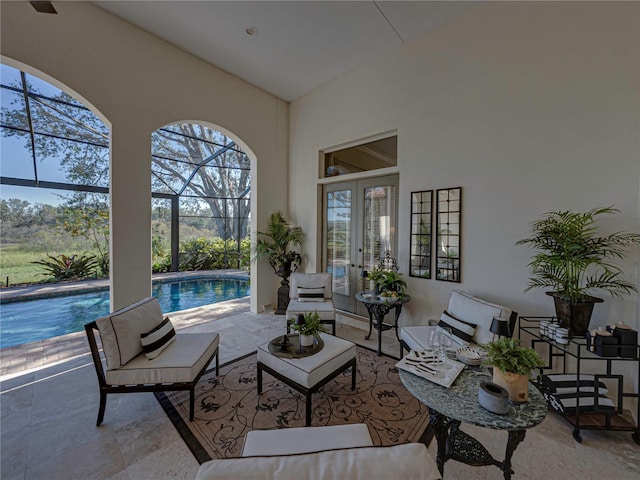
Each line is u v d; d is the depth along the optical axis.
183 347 2.36
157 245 8.34
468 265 3.09
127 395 2.37
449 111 3.22
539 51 2.62
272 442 1.21
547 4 2.58
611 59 2.28
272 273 5.02
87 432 1.93
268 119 4.89
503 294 2.85
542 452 1.78
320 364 2.11
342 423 2.05
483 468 1.67
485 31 2.95
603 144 2.32
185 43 3.63
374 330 4.04
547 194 2.59
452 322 2.59
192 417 2.06
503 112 2.84
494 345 1.52
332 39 3.53
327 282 4.09
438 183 3.31
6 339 4.02
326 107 4.59
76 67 2.91
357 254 4.40
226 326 4.14
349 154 4.55
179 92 3.73
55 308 5.40
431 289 3.41
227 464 0.71
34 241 6.33
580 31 2.42
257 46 3.68
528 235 2.69
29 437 1.88
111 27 3.14
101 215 7.23
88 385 2.53
